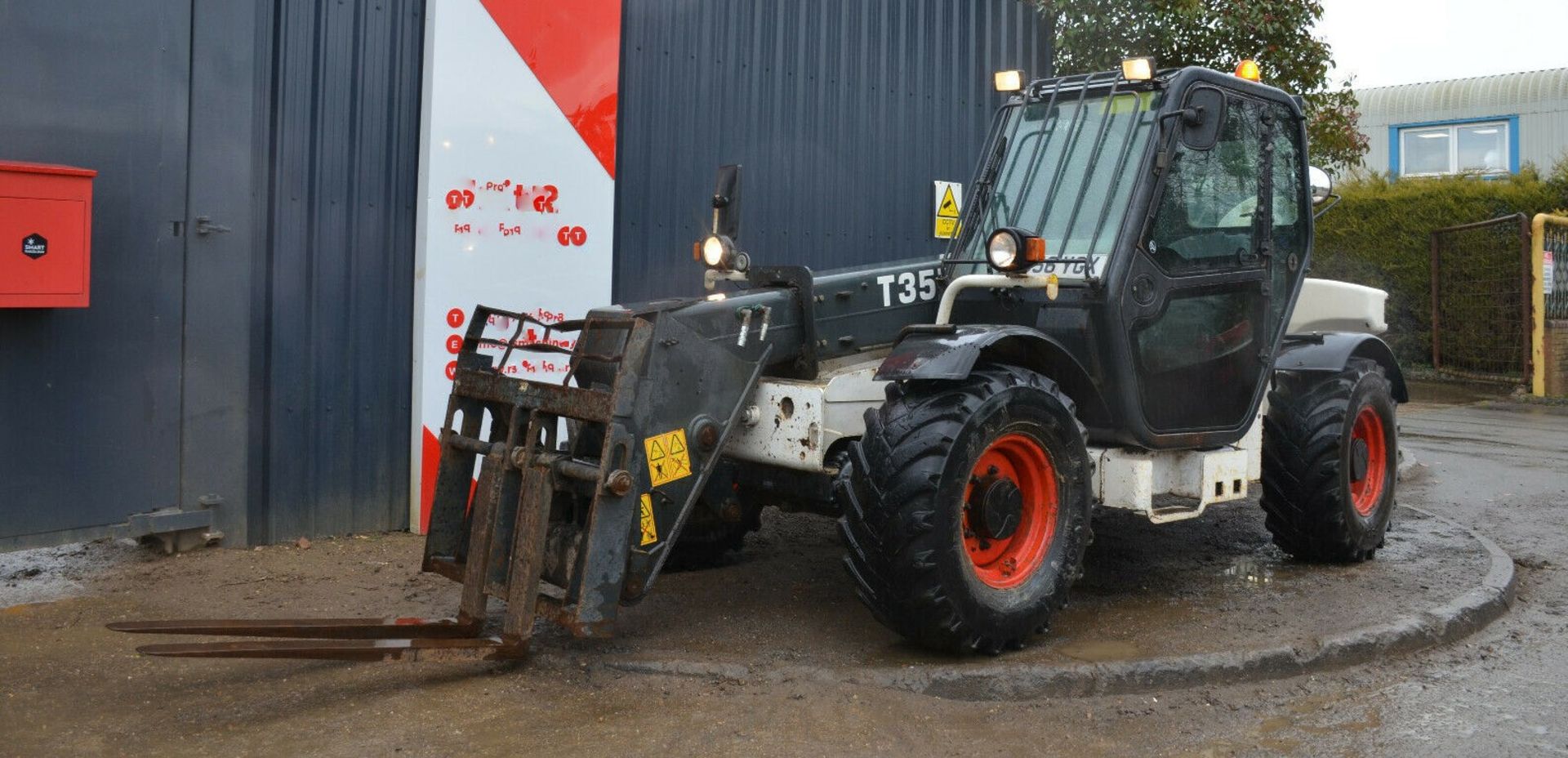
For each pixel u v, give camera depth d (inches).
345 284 220.2
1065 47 333.4
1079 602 184.7
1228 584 196.5
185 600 180.2
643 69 252.1
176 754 123.8
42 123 186.1
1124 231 173.3
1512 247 581.9
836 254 290.8
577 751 125.5
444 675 148.2
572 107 234.1
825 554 217.2
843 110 290.4
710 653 156.0
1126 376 173.0
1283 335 206.5
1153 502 192.7
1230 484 192.4
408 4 224.5
